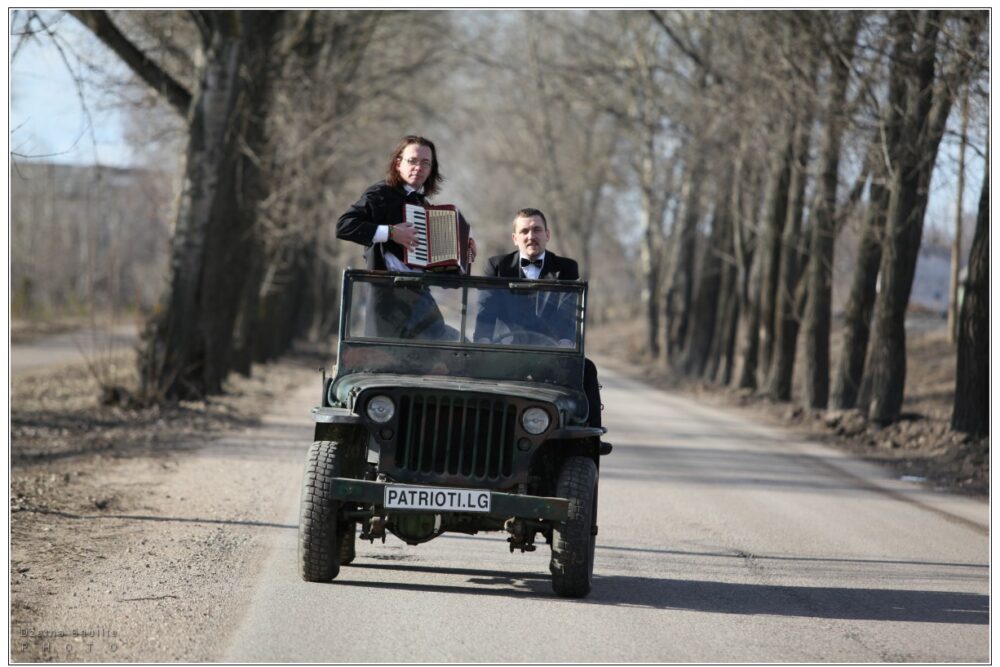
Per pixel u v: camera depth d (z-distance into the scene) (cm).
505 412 2175
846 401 6844
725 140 9006
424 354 2397
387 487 2122
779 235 8894
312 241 12088
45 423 4978
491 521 2244
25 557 2384
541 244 2494
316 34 9194
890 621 2175
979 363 5194
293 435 5250
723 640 1962
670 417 7325
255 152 7531
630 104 14138
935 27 5394
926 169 5778
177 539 2681
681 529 3150
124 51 5809
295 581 2288
